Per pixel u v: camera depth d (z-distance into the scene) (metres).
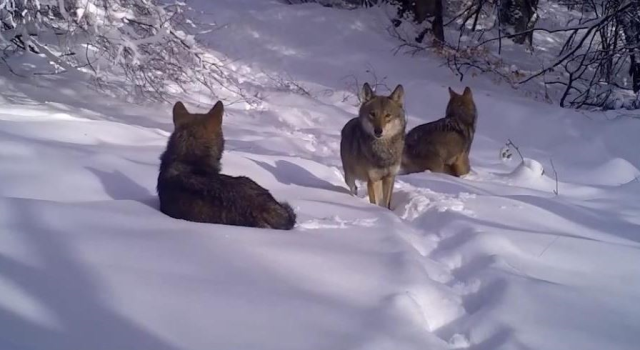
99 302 2.58
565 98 11.15
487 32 14.76
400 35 12.48
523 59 13.56
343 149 5.82
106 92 7.66
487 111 9.34
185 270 3.00
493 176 6.71
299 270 3.17
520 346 2.76
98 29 7.18
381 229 4.02
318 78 10.72
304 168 5.96
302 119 8.66
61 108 6.55
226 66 10.27
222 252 3.23
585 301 3.28
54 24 7.74
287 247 3.41
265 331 2.54
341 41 11.95
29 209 3.35
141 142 5.66
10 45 7.52
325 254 3.39
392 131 5.31
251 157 5.76
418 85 10.26
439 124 6.67
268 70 10.72
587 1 12.98
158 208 3.96
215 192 3.81
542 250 3.92
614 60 12.94
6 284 2.59
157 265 3.01
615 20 10.98
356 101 9.79
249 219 3.78
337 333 2.59
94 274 2.82
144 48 7.59
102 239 3.19
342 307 2.84
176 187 3.87
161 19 7.70
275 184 5.13
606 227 4.77
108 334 2.36
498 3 14.04
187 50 7.97
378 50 11.80
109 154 4.78
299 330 2.58
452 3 16.11
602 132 8.66
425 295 3.16
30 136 4.93
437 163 6.62
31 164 4.25
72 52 7.69
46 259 2.91
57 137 5.11
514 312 3.07
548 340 2.85
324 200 4.84
